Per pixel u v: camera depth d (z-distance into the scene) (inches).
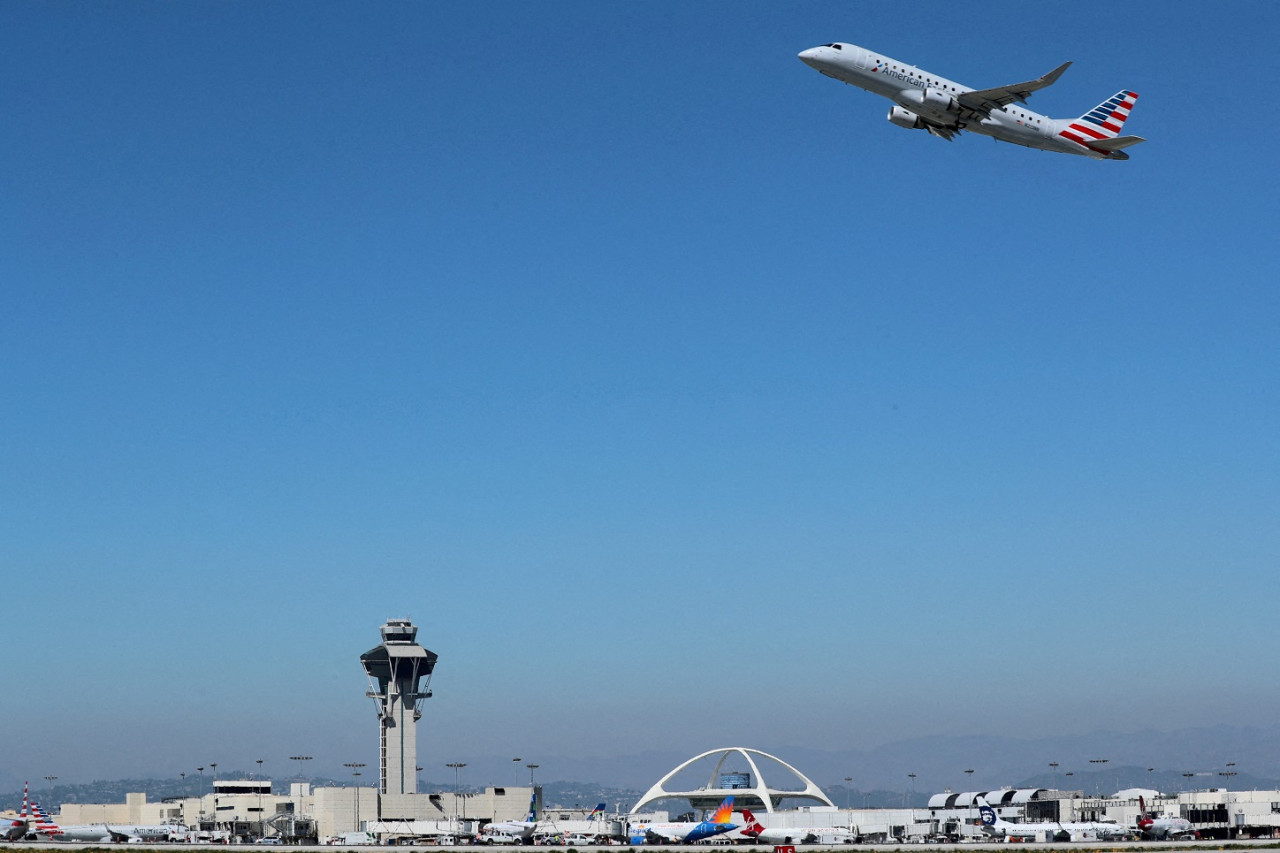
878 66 6820.9
